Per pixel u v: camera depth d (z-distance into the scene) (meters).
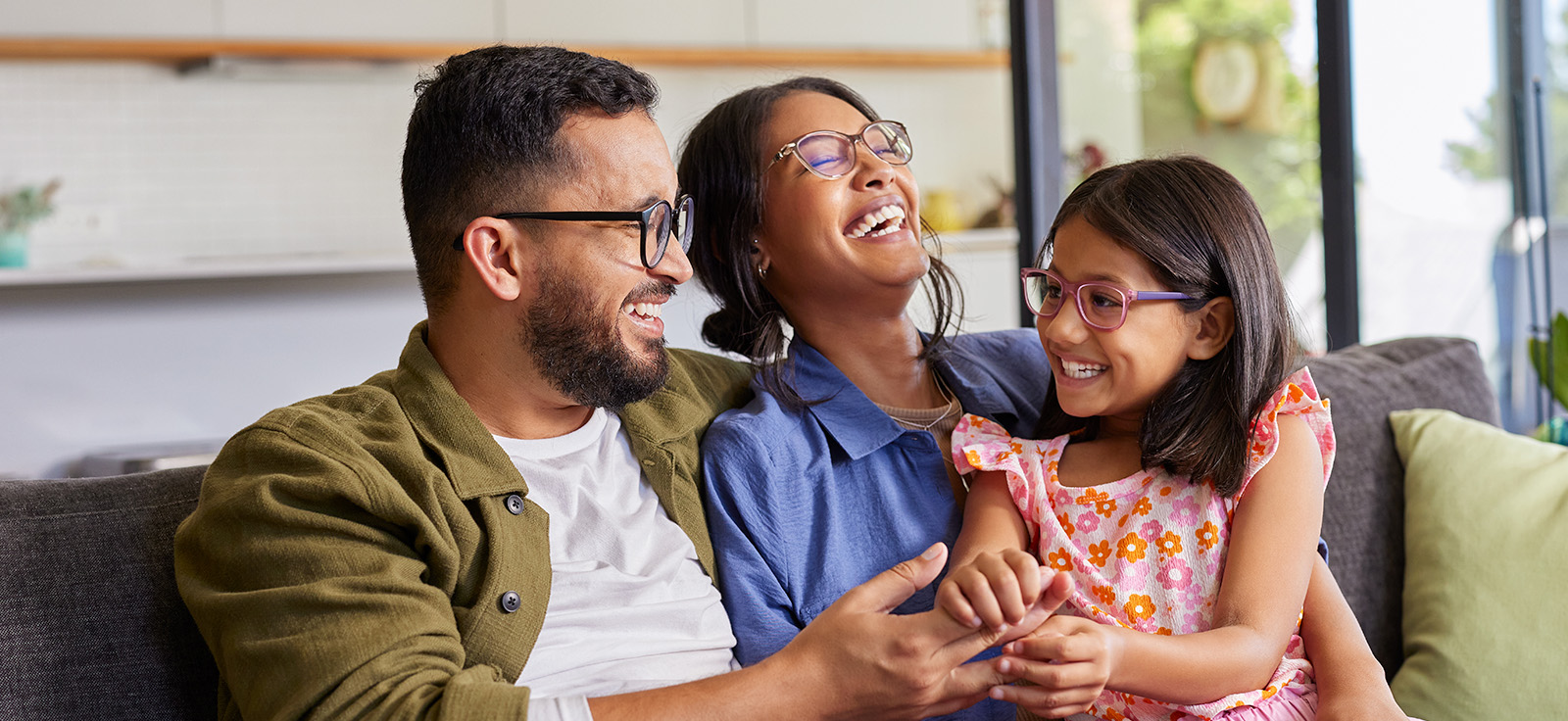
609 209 1.20
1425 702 1.46
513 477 1.13
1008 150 5.07
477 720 0.93
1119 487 1.27
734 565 1.26
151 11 3.69
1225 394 1.24
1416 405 1.73
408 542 1.08
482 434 1.15
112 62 3.79
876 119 1.49
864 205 1.40
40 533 1.10
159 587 1.12
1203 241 1.24
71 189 3.76
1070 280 1.28
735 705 0.98
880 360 1.47
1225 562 1.22
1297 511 1.21
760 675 1.00
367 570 1.01
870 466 1.36
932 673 0.99
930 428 1.45
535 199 1.18
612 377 1.21
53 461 3.38
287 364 3.65
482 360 1.22
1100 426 1.37
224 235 3.96
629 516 1.22
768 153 1.44
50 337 3.35
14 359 3.31
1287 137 5.61
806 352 1.44
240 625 0.99
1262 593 1.16
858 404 1.38
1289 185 5.59
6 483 1.14
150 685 1.09
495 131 1.18
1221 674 1.10
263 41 3.80
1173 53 5.52
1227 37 5.55
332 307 3.70
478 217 1.19
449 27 4.04
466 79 1.21
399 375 1.21
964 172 5.00
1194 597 1.21
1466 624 1.47
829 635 1.01
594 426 1.26
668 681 1.14
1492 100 2.70
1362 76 2.88
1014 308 4.71
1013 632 1.01
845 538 1.32
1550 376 2.13
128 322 3.44
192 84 3.89
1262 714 1.17
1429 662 1.49
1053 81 2.67
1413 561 1.58
